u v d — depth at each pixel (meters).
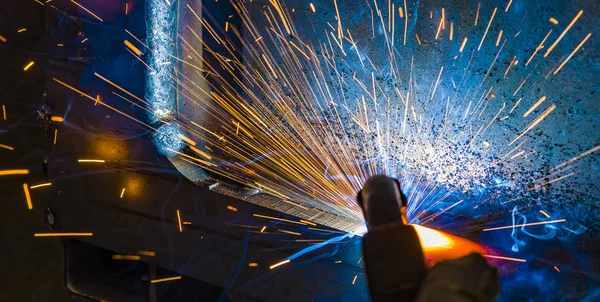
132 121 2.60
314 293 1.95
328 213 2.01
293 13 2.06
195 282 2.84
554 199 1.60
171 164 2.46
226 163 2.31
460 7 1.65
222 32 2.29
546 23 1.49
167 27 2.46
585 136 1.49
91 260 3.02
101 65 2.73
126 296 2.86
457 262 0.71
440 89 1.76
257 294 2.12
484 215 1.73
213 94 2.34
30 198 3.37
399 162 1.91
